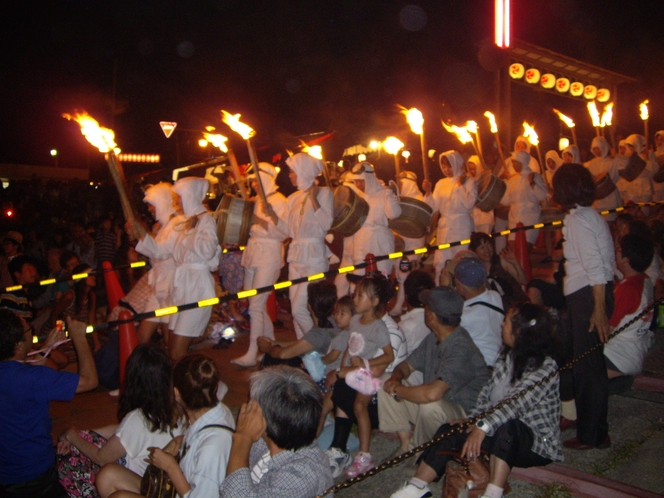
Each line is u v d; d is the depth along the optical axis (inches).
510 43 552.7
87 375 155.8
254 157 247.3
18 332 148.4
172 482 120.8
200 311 215.6
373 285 174.9
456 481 139.1
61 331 162.2
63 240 515.2
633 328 202.5
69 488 148.7
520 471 168.7
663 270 251.6
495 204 342.0
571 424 193.0
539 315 144.9
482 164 394.6
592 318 169.2
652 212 458.3
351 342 176.4
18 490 147.0
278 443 109.1
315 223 253.6
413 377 183.2
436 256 333.4
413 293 202.5
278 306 374.0
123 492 123.6
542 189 389.7
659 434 187.5
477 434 135.9
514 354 145.8
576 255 175.3
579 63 601.9
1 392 144.2
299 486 105.3
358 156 648.4
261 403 108.9
